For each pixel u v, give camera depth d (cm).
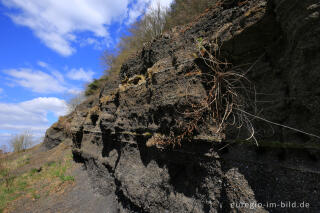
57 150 1313
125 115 569
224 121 292
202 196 297
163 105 369
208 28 379
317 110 183
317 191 187
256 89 255
